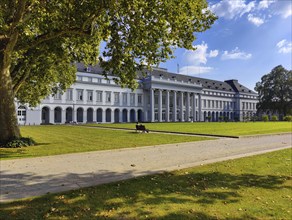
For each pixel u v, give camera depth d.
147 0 10.04
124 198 5.16
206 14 11.50
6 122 13.97
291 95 85.06
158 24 10.39
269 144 15.58
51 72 19.22
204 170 7.79
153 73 84.50
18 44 12.47
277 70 87.00
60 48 13.66
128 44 11.43
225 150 12.84
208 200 5.20
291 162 9.27
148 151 12.42
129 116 76.94
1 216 4.27
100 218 4.23
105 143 15.55
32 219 4.17
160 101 80.75
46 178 6.94
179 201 5.08
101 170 7.98
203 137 19.86
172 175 7.11
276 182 6.65
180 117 85.75
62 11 10.99
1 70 13.28
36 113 58.38
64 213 4.41
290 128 32.06
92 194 5.38
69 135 22.31
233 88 114.75
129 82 13.34
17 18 10.52
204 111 98.38
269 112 100.94
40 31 11.64
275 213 4.62
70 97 64.94
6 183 6.41
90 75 68.75
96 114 70.12
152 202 4.98
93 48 15.45
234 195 5.57
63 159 10.02
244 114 114.62
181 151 12.45
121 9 10.44
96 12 10.38
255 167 8.34
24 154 11.06
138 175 7.16
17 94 21.27
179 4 10.29
